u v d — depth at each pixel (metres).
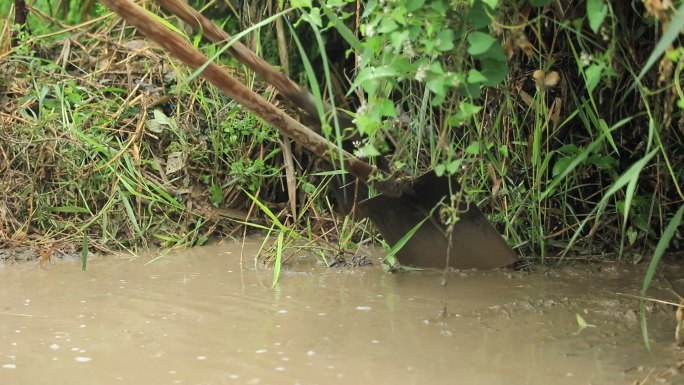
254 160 6.00
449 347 3.61
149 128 5.85
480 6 3.45
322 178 5.75
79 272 4.88
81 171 5.54
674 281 4.54
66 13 7.47
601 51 4.35
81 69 6.26
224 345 3.66
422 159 5.29
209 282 4.67
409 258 4.82
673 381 3.19
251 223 5.77
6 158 5.56
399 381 3.24
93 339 3.74
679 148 4.89
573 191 5.20
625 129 4.98
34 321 4.00
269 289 4.53
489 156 4.81
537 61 4.78
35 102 5.97
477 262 4.74
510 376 3.28
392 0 3.43
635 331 3.78
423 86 5.20
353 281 4.67
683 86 3.59
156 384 3.23
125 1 3.49
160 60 6.26
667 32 2.76
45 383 3.26
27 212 5.48
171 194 5.70
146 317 4.05
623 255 4.99
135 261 5.14
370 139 4.21
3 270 4.91
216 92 5.99
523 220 5.12
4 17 7.34
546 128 5.00
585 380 3.23
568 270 4.79
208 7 6.59
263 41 6.26
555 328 3.83
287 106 5.86
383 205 4.64
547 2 3.56
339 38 6.18
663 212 4.97
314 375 3.31
